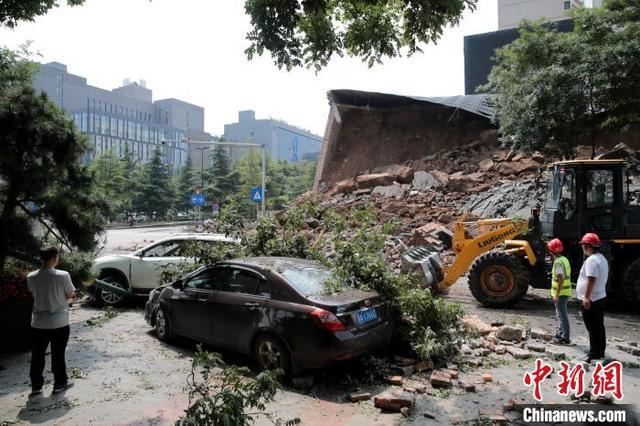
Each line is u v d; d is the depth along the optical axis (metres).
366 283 6.59
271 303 5.76
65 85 108.44
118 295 9.82
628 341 7.30
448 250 14.07
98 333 7.90
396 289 6.68
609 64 13.38
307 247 8.15
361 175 24.86
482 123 24.73
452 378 5.64
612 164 9.40
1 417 4.75
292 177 71.75
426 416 4.69
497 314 9.23
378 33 6.45
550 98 14.04
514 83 15.87
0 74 7.64
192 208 58.97
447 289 11.38
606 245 9.29
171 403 5.06
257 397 3.72
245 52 6.32
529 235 9.98
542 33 15.98
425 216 17.25
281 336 5.52
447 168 22.89
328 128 29.50
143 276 10.03
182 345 7.20
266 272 6.08
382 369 5.70
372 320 5.74
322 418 4.67
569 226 9.55
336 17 6.54
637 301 9.11
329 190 25.39
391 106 27.12
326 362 5.25
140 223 54.09
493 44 33.84
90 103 114.19
